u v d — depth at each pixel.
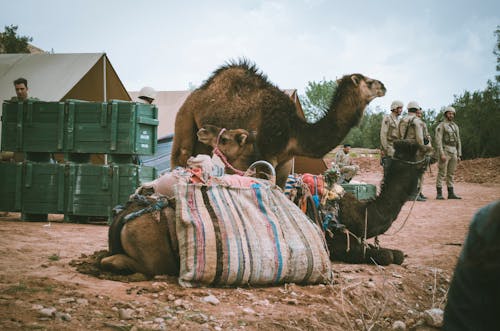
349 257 7.05
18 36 35.41
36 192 10.82
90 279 5.15
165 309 4.32
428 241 9.56
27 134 10.96
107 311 4.16
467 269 1.94
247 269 5.17
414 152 7.26
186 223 5.02
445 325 2.08
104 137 10.48
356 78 10.15
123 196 10.34
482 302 1.94
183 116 10.88
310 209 6.84
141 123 10.49
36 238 7.90
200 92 10.72
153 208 5.23
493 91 37.12
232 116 10.01
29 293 4.43
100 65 16.91
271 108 9.88
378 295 5.61
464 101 38.31
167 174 5.71
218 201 5.38
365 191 13.91
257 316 4.43
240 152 8.41
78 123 10.67
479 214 1.93
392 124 15.19
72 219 10.77
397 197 7.18
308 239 5.74
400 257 7.15
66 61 16.86
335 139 10.11
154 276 5.26
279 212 5.78
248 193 5.68
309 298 5.16
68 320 3.84
